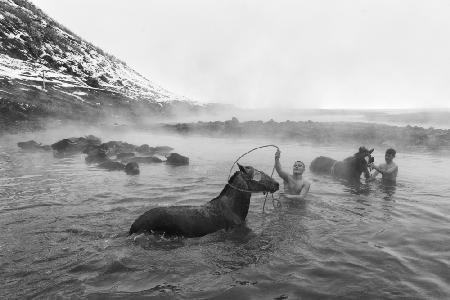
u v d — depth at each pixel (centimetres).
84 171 1224
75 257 529
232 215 671
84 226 663
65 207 784
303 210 789
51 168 1274
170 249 568
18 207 778
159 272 489
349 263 516
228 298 425
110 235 620
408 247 576
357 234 638
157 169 1280
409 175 1221
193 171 1242
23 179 1076
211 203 678
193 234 624
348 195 934
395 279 467
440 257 536
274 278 474
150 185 1012
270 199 880
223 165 1370
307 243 596
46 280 461
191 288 448
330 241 604
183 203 827
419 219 728
